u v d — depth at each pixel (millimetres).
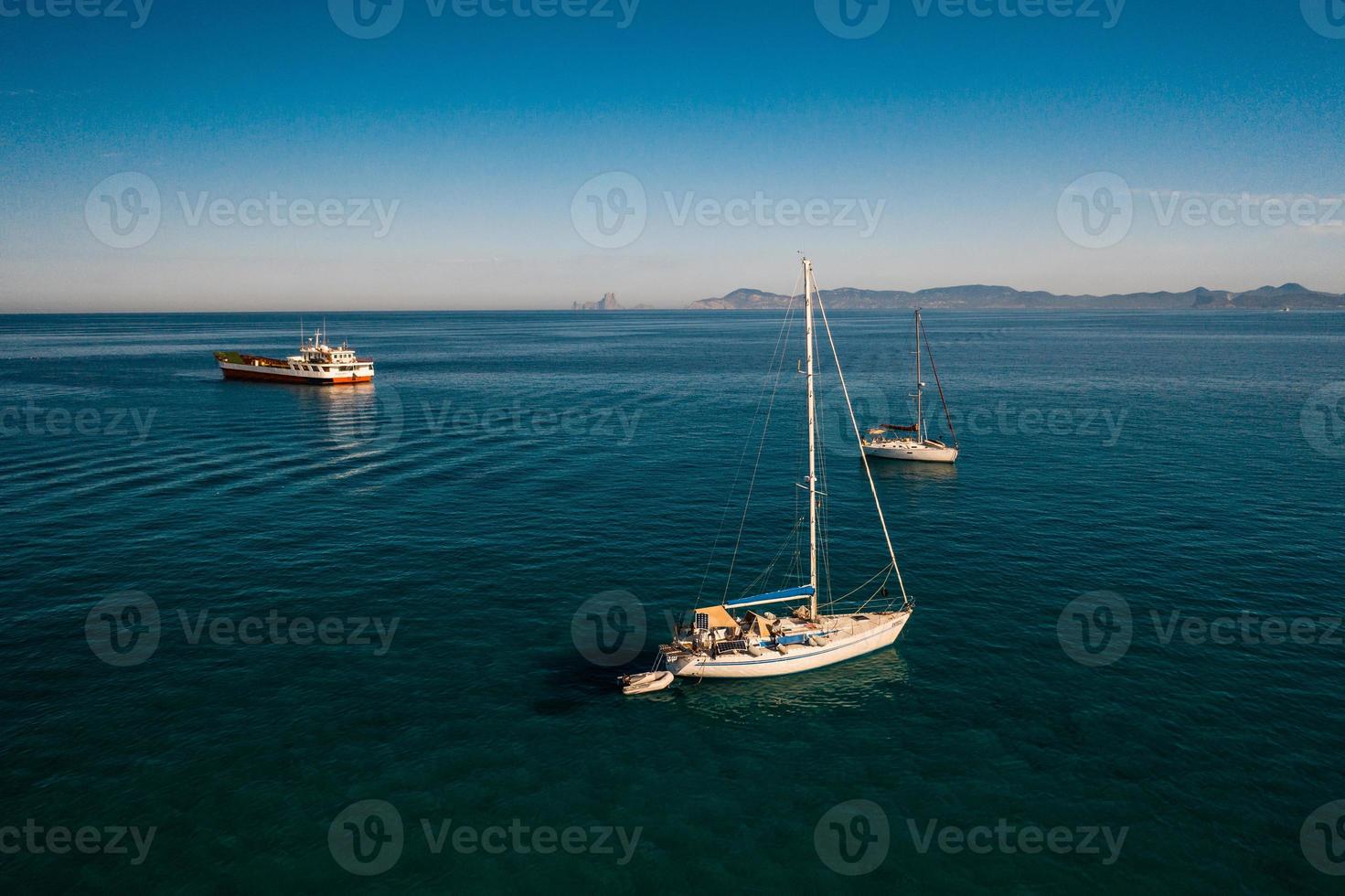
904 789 26953
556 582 43812
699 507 58344
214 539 49469
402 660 34875
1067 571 44938
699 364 180250
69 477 64688
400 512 55875
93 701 31062
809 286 35562
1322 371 143625
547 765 28078
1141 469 68500
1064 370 152000
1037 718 30719
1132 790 26469
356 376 136875
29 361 180875
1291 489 60688
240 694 31875
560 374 157875
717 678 34031
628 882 23094
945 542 50469
